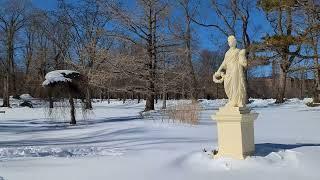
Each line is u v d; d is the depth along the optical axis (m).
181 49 34.72
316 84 40.34
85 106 27.77
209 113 30.58
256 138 15.33
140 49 34.28
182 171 9.88
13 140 17.44
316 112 31.28
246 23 49.19
